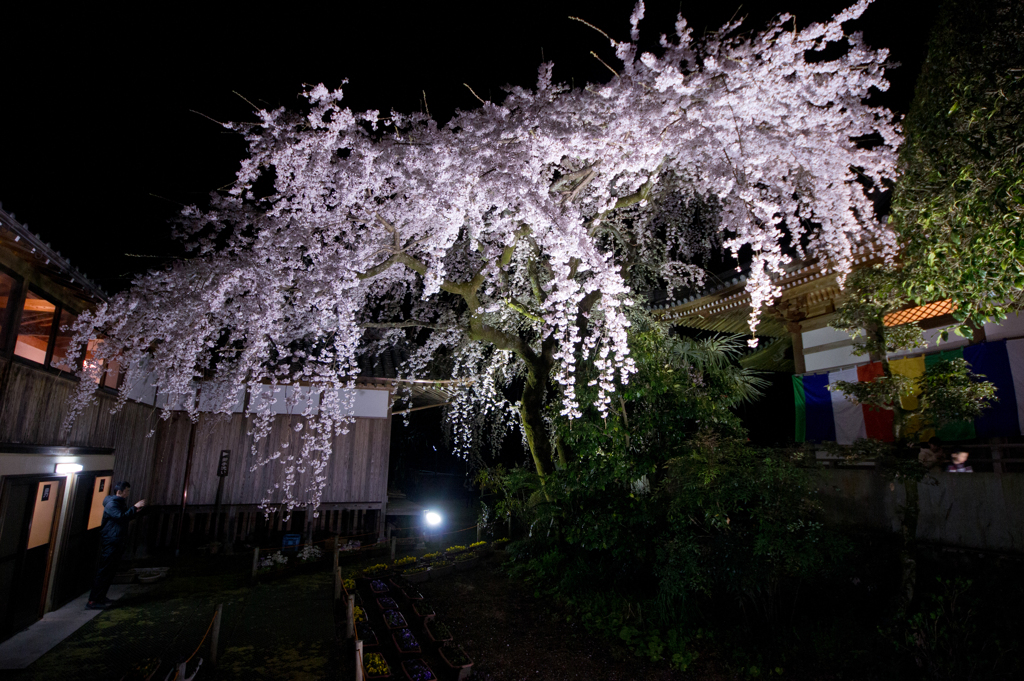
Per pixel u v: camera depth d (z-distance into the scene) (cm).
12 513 568
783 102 561
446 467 2012
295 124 586
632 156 546
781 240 925
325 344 876
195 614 699
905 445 652
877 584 640
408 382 1217
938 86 504
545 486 930
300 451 1201
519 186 522
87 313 566
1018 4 410
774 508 639
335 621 695
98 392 777
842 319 706
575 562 838
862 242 709
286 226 643
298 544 1121
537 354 959
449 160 533
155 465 1104
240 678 528
